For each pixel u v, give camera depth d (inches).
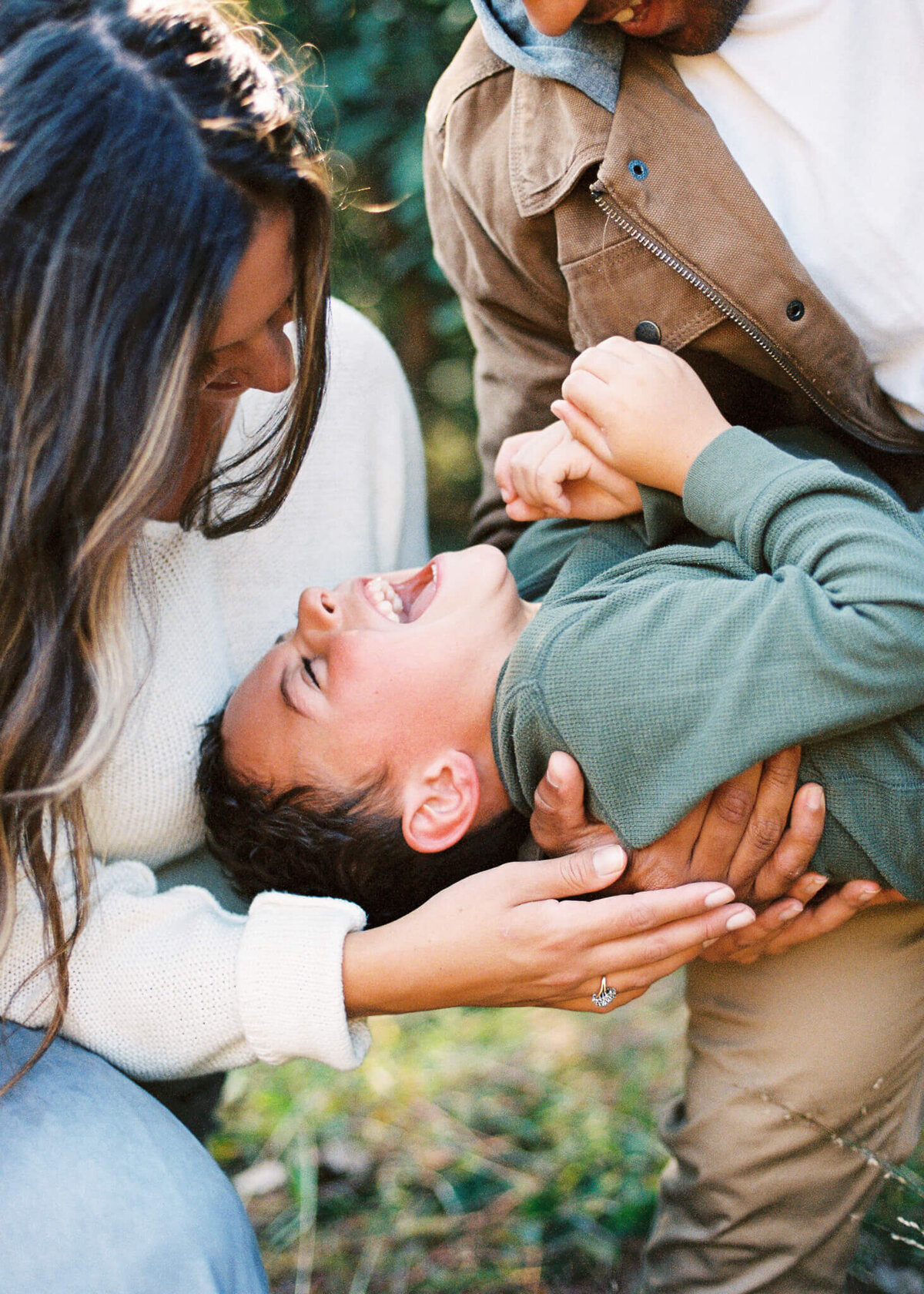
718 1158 60.9
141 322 40.1
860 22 50.6
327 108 105.7
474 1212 76.3
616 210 51.7
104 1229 46.1
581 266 54.1
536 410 64.3
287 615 64.1
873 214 50.8
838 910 52.5
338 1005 49.7
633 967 49.7
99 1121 48.9
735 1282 61.8
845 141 50.7
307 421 52.1
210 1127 73.1
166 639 57.0
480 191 57.2
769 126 52.1
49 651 42.6
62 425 40.4
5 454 40.8
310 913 51.5
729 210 50.7
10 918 45.8
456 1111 84.7
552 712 49.9
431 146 61.2
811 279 51.1
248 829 58.1
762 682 45.8
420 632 56.5
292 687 57.0
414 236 110.7
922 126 50.5
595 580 53.9
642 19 49.4
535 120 53.8
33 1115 48.5
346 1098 85.9
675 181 50.8
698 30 50.1
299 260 46.2
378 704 56.1
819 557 46.7
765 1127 59.5
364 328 68.6
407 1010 51.5
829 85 50.5
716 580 48.8
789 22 50.6
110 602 44.1
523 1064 89.7
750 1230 61.2
